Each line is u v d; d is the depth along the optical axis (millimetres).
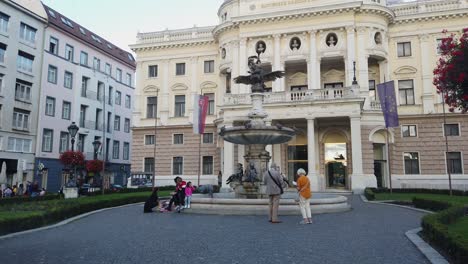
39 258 7352
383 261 7039
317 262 6934
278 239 9258
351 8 33219
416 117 34062
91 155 48188
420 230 10562
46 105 42250
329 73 36281
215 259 7180
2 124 36719
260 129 16859
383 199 22422
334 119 31609
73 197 21375
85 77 48531
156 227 11539
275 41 35594
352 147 28812
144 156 41812
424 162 33469
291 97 30781
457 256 6422
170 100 41844
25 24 39969
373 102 32531
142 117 42594
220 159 38312
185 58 42062
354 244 8648
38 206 14055
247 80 18719
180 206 15992
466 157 32281
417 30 35062
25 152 39312
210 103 40656
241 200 14922
